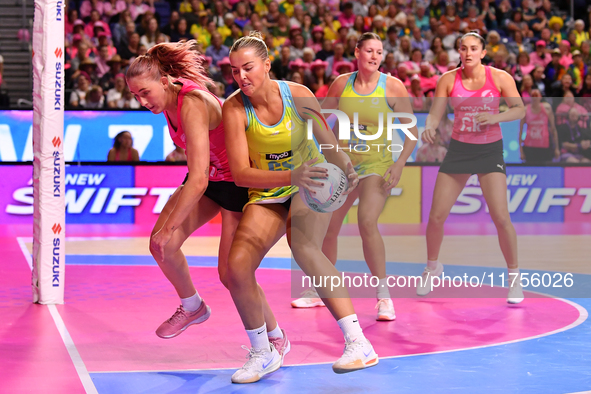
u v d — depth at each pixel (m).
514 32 18.14
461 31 18.03
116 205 13.77
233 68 3.74
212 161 4.30
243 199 4.34
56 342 4.71
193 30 17.20
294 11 18.06
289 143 4.01
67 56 16.14
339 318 3.79
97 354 4.40
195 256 9.68
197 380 3.83
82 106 14.19
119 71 15.50
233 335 4.98
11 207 13.59
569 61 17.02
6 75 16.66
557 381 3.72
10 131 13.52
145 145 13.79
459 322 5.34
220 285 7.20
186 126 3.83
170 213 3.99
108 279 7.60
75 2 17.03
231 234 4.42
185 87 3.93
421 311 5.78
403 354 4.36
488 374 3.88
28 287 7.03
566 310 5.79
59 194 6.14
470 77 6.01
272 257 9.72
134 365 4.14
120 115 13.66
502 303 6.11
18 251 9.92
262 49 3.78
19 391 3.56
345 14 18.20
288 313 5.75
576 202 12.64
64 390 3.59
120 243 11.02
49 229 6.11
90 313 5.74
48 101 6.09
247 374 3.76
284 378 3.86
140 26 16.67
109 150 13.69
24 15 17.06
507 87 5.97
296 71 15.79
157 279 7.61
